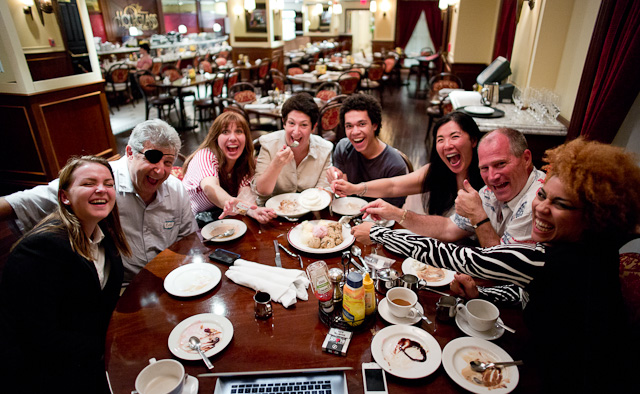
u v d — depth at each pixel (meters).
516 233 1.32
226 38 15.89
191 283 1.31
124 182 1.60
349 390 0.92
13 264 1.13
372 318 1.14
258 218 1.71
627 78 1.99
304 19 14.08
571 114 2.88
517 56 4.36
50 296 1.16
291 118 1.98
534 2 3.64
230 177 2.09
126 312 1.19
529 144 3.12
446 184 1.83
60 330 1.18
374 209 1.48
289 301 1.20
